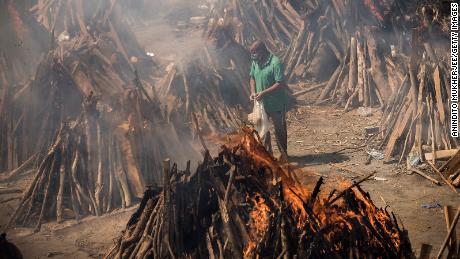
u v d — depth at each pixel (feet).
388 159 32.71
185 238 19.84
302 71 48.08
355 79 44.09
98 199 27.94
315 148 35.50
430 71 35.01
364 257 17.99
